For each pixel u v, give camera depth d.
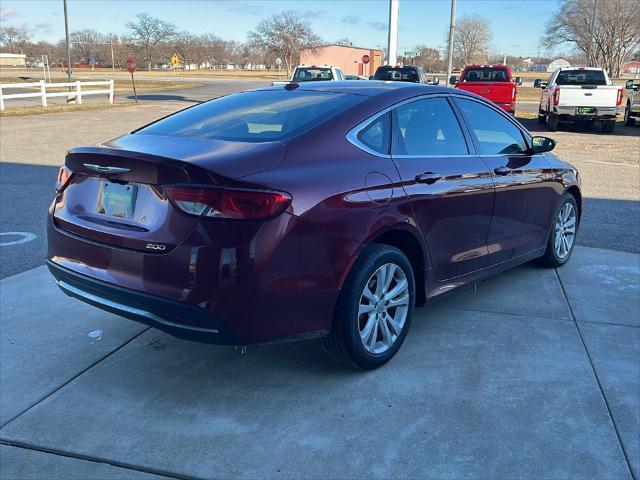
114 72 89.00
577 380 3.54
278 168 3.11
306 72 23.77
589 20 67.19
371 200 3.39
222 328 2.97
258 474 2.74
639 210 8.16
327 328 3.29
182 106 28.66
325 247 3.15
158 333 4.18
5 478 2.72
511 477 2.72
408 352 3.89
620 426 3.10
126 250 3.12
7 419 3.15
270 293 2.99
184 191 2.93
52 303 4.64
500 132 4.78
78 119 21.73
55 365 3.71
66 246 3.45
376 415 3.19
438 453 2.88
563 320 4.41
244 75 76.62
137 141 3.51
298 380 3.55
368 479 2.71
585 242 6.57
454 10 28.16
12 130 17.98
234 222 2.89
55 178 10.15
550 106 19.23
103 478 2.73
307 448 2.92
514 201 4.67
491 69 21.64
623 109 29.70
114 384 3.51
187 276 2.93
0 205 8.04
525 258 5.07
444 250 4.02
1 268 5.44
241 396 3.38
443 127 4.20
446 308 4.64
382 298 3.62
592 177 10.90
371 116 3.68
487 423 3.12
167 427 3.09
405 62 60.66
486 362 3.76
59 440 2.99
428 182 3.79
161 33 87.38
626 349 3.95
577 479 2.71
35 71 87.31
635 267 5.67
